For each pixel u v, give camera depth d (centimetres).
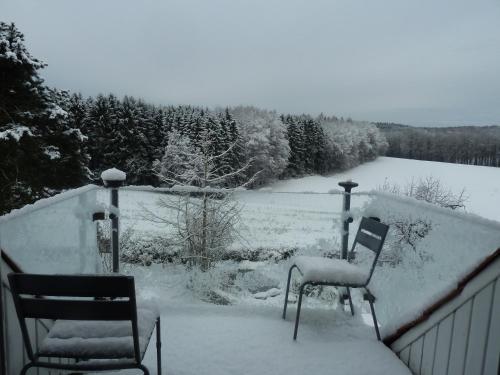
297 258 240
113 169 259
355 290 262
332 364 193
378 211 240
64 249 197
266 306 262
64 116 1220
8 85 1083
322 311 257
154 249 436
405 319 199
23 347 148
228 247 436
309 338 220
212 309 255
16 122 1089
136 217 439
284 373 184
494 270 138
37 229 165
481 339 142
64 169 1248
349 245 267
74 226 212
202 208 461
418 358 186
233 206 455
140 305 168
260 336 220
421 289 189
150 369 183
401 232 212
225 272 314
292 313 254
